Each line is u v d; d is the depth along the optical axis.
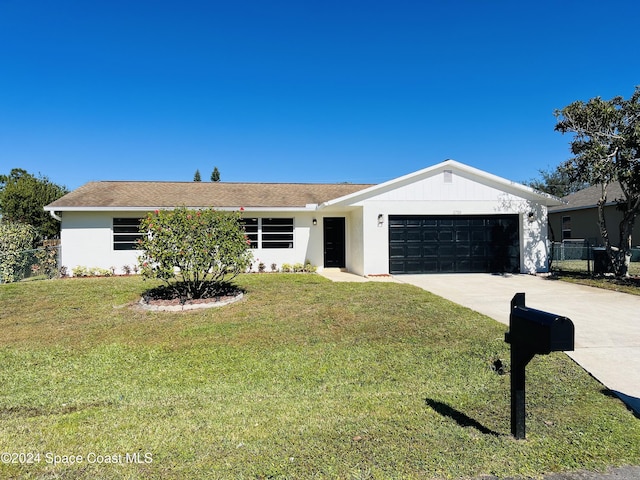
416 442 2.93
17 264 12.31
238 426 3.25
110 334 6.17
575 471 2.57
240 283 10.72
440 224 13.70
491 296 9.27
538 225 13.98
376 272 13.28
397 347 5.48
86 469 2.58
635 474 2.55
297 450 2.82
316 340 5.81
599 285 10.84
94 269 13.62
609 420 3.34
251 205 14.73
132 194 15.24
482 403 3.70
